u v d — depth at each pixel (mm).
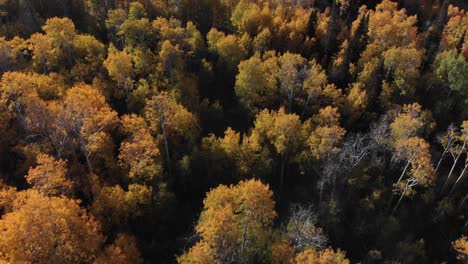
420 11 149500
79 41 90000
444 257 70000
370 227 69438
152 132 74125
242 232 52938
